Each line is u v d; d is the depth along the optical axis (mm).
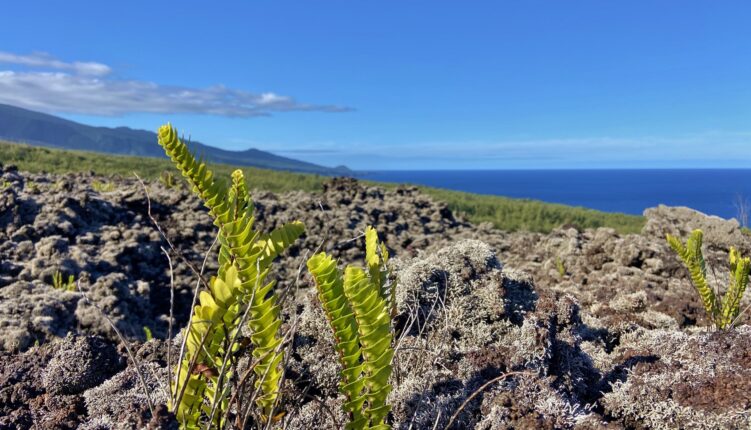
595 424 2527
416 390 2852
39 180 11617
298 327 3426
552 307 3602
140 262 8023
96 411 2820
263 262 2102
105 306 6199
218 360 2029
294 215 11430
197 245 9125
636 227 18969
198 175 1862
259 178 22469
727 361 3070
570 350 3283
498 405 2654
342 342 1990
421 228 12906
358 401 2031
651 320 4871
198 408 2023
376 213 13266
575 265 8234
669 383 2979
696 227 10352
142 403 2734
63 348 3275
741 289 4105
